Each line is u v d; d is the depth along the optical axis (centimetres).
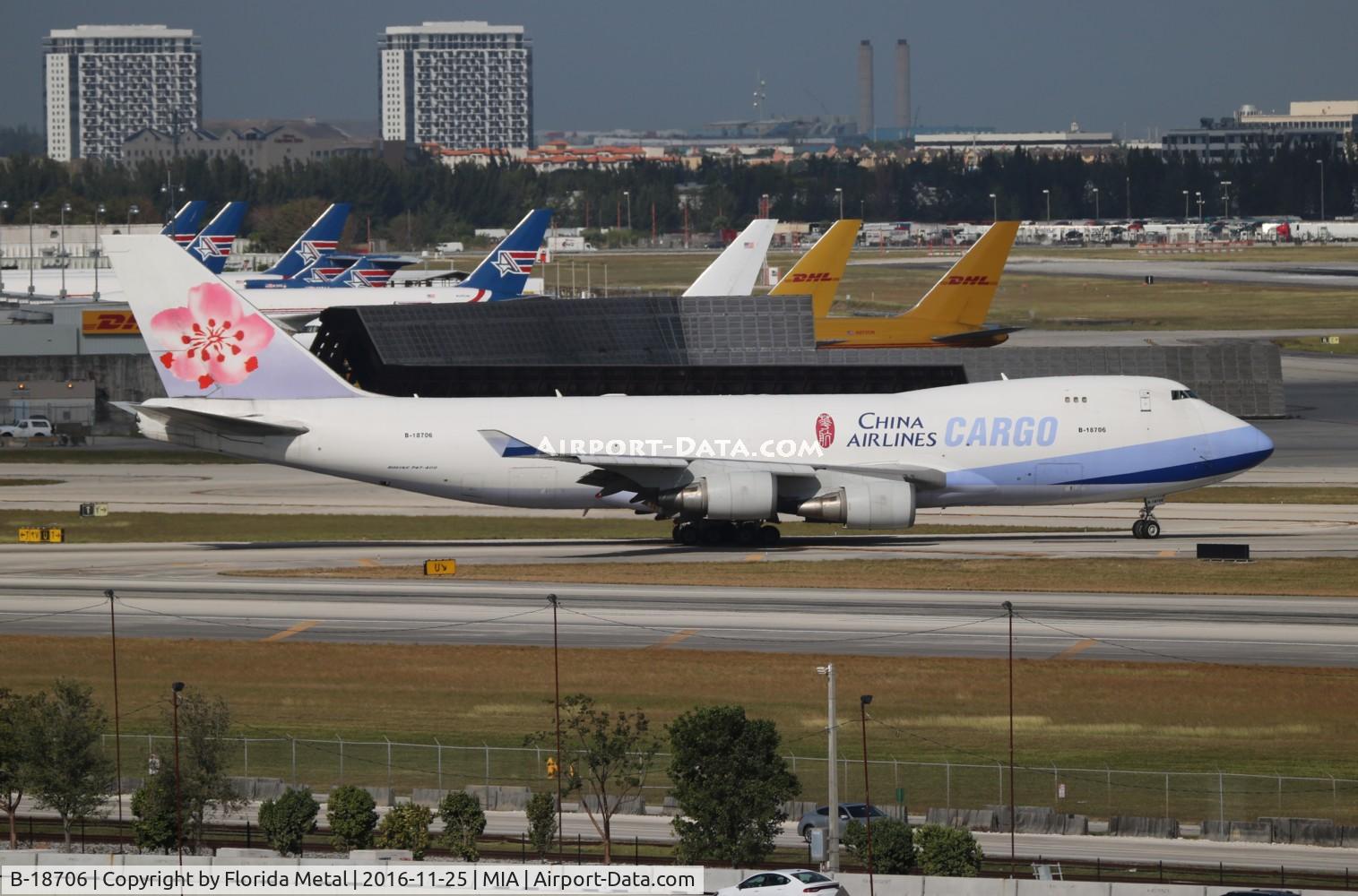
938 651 17025
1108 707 15325
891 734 14800
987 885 11338
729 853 12119
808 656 16962
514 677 16550
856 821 12431
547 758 14488
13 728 13350
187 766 13138
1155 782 13638
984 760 14200
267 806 12750
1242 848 12525
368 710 15800
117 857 12081
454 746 14750
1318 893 11175
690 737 12319
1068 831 12925
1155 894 11081
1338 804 13125
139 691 16450
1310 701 15338
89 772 13425
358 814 12719
